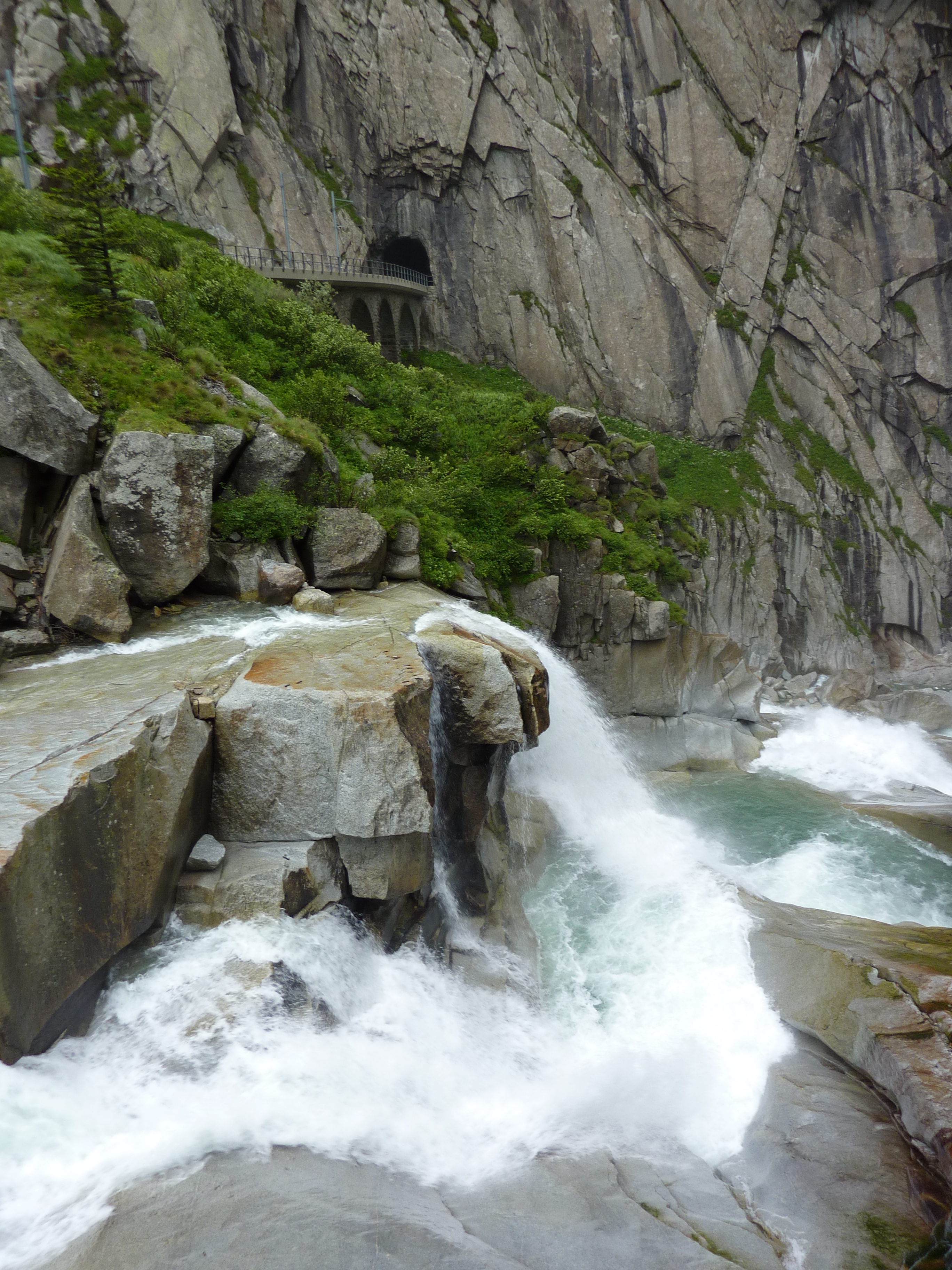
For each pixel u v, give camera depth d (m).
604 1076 10.88
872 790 26.34
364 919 11.64
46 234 21.64
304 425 21.34
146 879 9.51
